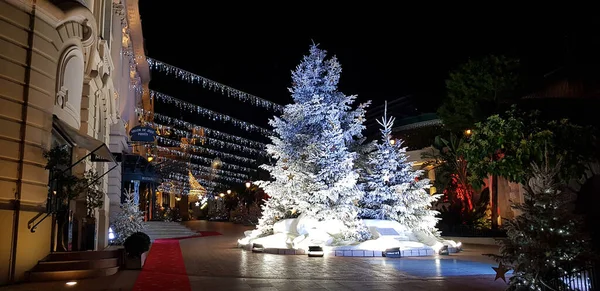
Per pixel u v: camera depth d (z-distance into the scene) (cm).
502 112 1972
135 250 1310
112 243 2106
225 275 1184
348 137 2066
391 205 1886
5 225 1060
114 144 2428
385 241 1652
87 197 1466
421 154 2891
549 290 821
